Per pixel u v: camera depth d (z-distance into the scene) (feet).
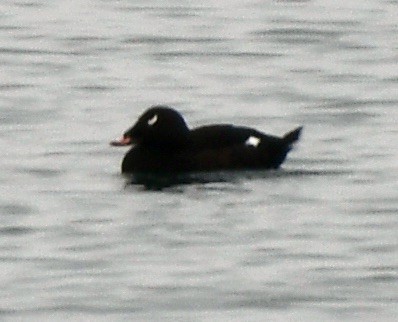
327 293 69.00
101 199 79.61
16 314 66.85
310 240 74.84
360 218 77.66
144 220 76.79
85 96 100.68
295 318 66.39
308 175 83.41
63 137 90.89
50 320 66.23
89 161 86.07
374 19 122.93
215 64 109.70
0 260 72.49
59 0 129.08
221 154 82.53
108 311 67.05
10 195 80.43
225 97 101.14
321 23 121.39
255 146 82.94
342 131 93.09
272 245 74.13
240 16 123.65
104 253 73.15
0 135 91.25
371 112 97.55
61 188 81.30
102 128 93.15
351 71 107.86
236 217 77.10
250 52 113.09
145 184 81.56
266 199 79.56
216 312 66.95
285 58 111.65
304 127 94.17
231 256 72.90
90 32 118.42
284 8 126.21
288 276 70.79
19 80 104.58
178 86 103.71
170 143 82.48
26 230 75.97
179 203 78.79
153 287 69.41
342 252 73.51
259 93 102.12
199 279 70.44
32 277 70.59
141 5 127.54
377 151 88.48
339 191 81.05
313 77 106.22
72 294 68.74
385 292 69.10
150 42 115.75
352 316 66.64
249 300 68.18
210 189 80.59
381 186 82.02
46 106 97.96
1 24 120.78
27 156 86.84
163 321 65.92
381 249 73.97
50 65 108.99
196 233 75.36
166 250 73.41
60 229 76.02
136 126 82.48
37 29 119.24
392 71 108.06
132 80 104.99
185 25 120.78
